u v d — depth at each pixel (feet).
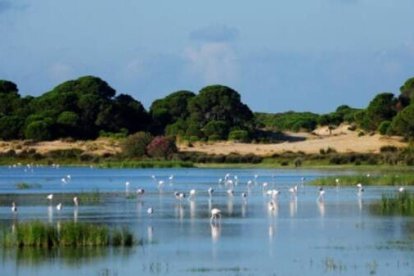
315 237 599.57
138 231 637.30
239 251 537.24
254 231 636.48
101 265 485.97
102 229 561.43
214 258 511.40
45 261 495.82
